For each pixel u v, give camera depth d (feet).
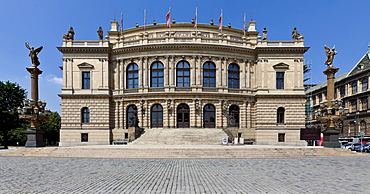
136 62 170.50
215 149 99.25
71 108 166.61
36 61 120.78
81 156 95.86
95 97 166.91
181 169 63.26
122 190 40.34
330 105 116.16
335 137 110.73
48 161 81.00
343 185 44.09
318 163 75.36
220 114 164.66
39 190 40.47
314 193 38.50
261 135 166.40
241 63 173.99
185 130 151.94
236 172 58.34
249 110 171.12
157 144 136.87
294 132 165.78
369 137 197.26
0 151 133.39
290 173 56.70
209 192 38.91
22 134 286.66
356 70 224.53
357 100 215.72
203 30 178.91
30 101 115.75
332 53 119.55
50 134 302.86
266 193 38.29
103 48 168.04
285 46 169.78
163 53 166.30
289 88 169.27
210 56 167.22
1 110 188.96
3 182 46.85
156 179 49.57
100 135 164.96
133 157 92.99
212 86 169.37
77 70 169.37
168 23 171.94
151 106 165.78
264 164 73.05
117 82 171.12
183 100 163.12
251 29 188.44
